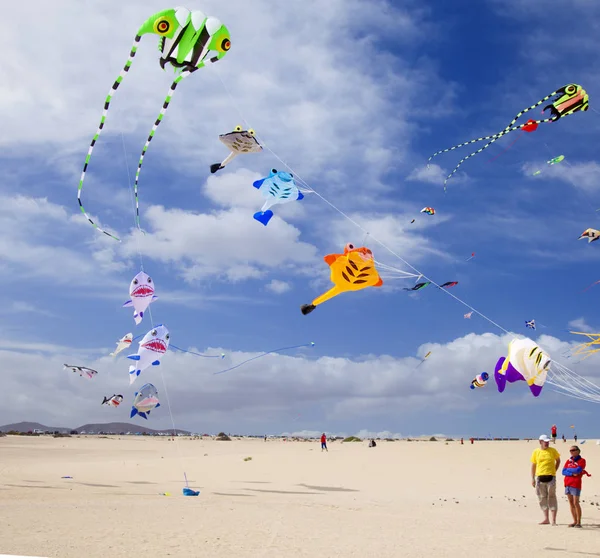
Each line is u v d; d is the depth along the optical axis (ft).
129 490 55.26
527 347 28.32
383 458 101.19
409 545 28.68
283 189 36.22
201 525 32.76
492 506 50.03
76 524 31.40
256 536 29.73
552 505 38.19
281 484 67.67
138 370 52.19
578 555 26.94
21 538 26.63
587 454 97.76
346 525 35.12
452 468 84.84
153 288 51.39
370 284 29.48
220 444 217.36
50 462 99.55
